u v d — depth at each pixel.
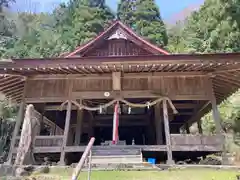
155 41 39.75
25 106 12.48
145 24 42.94
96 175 7.85
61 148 11.29
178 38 45.56
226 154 10.69
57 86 12.62
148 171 8.77
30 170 8.27
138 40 14.23
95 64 11.16
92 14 44.00
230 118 21.47
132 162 9.97
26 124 9.10
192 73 12.53
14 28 53.12
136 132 20.70
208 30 32.09
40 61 11.19
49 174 8.15
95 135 19.86
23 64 11.16
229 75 12.48
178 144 11.12
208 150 10.90
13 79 12.80
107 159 10.38
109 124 18.39
